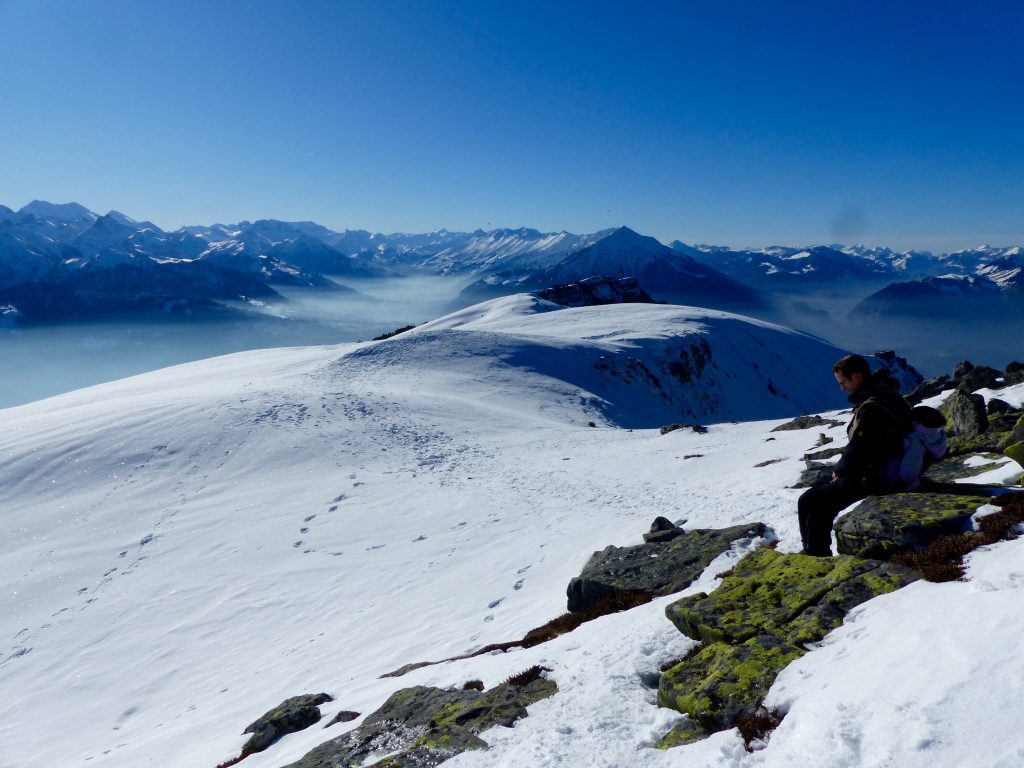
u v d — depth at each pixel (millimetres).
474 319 159875
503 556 23953
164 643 23422
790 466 24469
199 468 40562
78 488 38094
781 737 4586
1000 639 4086
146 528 33188
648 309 147750
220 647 22422
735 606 7133
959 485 7434
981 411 13375
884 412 6730
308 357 111875
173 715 17984
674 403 101375
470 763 6590
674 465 34750
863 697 4371
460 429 52312
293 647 20625
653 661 7410
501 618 17016
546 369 92500
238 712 15859
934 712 3760
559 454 43719
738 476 27312
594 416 76875
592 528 24203
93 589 27859
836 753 3961
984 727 3416
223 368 108438
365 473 39469
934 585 5602
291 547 29812
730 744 4945
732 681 5707
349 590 24656
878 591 6078
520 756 6270
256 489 37406
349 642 19391
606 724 6332
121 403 55875
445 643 16266
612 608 11430
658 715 6180
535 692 8023
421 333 98812
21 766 17531
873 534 6930
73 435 45000
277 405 52812
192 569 28719
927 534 6539
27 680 22172
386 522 31344
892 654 4750
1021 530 5887
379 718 9359
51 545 31891
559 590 17781
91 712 19938
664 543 13641
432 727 8125
